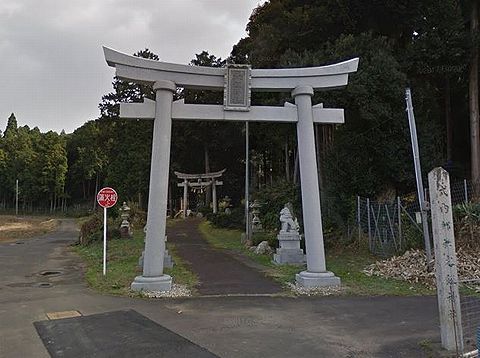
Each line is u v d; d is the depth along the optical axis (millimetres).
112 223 24078
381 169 16359
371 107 14445
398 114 15164
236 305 7941
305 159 9977
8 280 11250
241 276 11398
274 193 21547
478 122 17891
